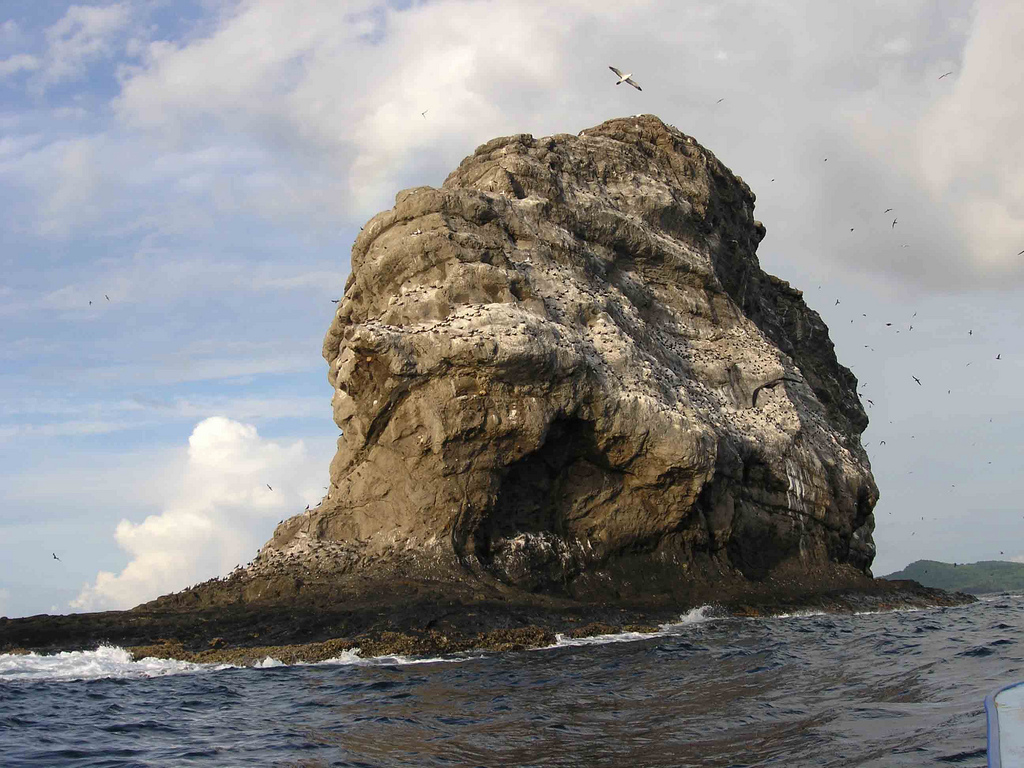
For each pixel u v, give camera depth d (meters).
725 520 51.97
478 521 45.06
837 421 79.62
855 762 17.39
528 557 45.94
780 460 56.78
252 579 41.91
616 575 48.19
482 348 44.06
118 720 23.72
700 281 64.50
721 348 62.62
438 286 48.66
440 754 19.64
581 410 46.72
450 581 42.66
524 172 59.38
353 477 47.06
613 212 61.22
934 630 38.38
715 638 37.53
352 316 53.72
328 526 46.19
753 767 17.67
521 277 50.09
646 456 48.03
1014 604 56.78
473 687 27.17
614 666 30.48
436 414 44.47
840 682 25.78
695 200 69.12
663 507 49.06
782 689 25.17
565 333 48.66
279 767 18.97
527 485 47.91
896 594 55.25
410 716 23.41
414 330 45.69
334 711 24.38
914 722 20.00
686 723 21.52
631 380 49.56
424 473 44.78
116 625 35.84
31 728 22.84
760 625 42.44
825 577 56.06
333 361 55.66
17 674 30.42
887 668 27.80
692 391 55.78
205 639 34.75
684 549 50.12
